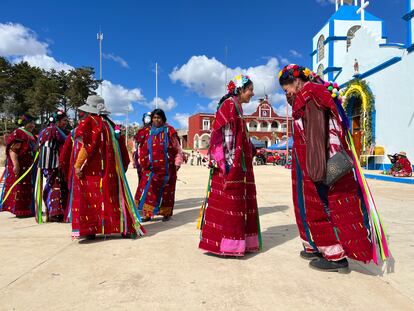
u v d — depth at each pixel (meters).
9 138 5.88
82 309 2.40
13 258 3.56
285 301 2.55
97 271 3.17
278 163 31.28
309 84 3.11
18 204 5.91
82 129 4.15
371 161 16.67
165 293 2.68
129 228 4.39
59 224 5.41
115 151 4.41
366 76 17.31
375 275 3.10
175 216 6.08
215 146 3.63
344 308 2.44
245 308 2.43
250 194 3.80
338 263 3.16
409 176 12.88
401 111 14.76
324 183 2.98
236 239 3.56
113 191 4.34
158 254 3.72
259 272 3.17
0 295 2.63
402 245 3.98
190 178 14.19
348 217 3.02
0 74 64.31
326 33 22.69
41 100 57.75
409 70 14.25
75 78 61.44
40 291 2.71
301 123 3.23
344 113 3.22
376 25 22.28
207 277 3.04
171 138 5.77
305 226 3.36
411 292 2.72
